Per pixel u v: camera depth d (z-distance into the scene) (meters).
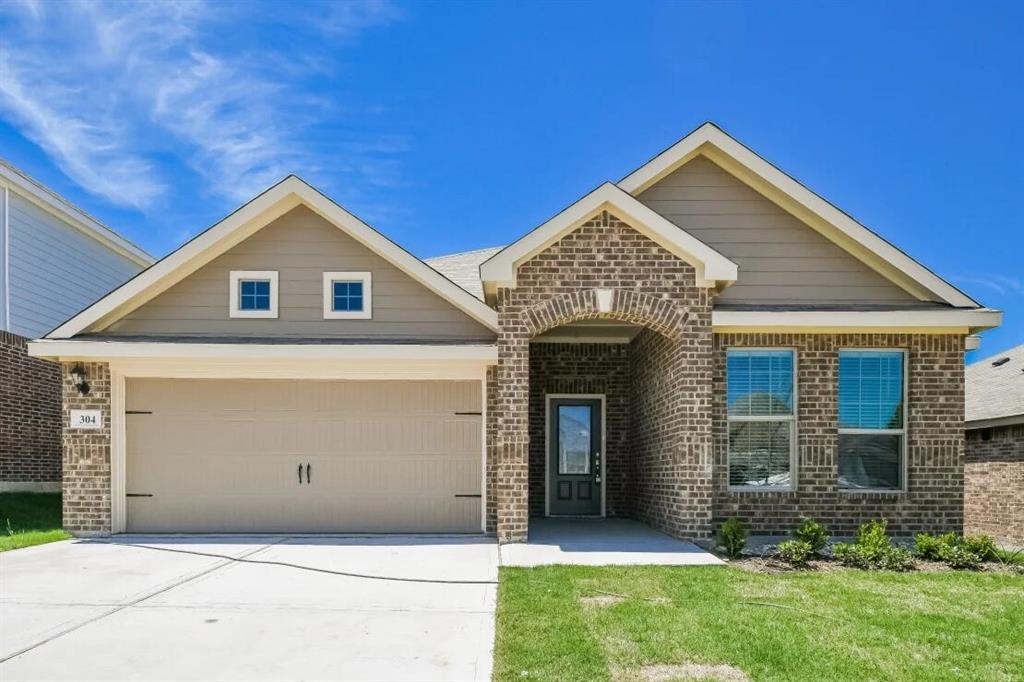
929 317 10.66
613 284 10.26
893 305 11.47
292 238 11.77
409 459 11.31
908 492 10.83
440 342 11.30
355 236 11.55
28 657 5.40
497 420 10.21
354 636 5.90
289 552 9.59
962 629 6.09
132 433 11.30
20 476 14.77
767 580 7.81
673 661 5.27
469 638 5.86
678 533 10.34
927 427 10.89
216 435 11.32
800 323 10.67
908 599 7.05
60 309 16.55
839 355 11.12
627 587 7.39
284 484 11.27
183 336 11.52
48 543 10.40
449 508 11.27
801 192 11.49
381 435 11.34
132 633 5.98
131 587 7.57
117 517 11.14
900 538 10.73
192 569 8.50
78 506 11.05
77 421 11.13
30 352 10.80
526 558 8.91
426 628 6.11
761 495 10.80
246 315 11.63
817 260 11.67
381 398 11.38
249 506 11.25
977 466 16.33
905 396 11.02
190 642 5.75
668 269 10.29
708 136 11.59
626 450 13.87
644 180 11.59
